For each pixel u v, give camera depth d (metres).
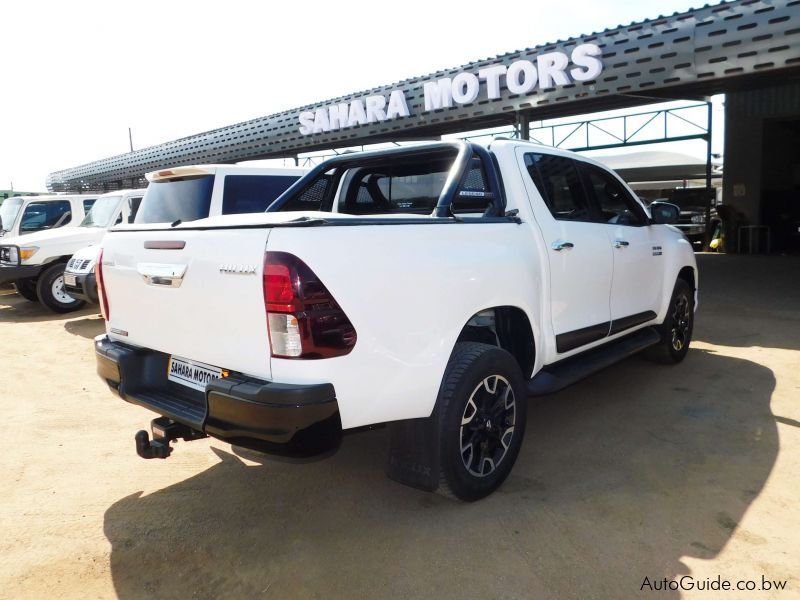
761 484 3.32
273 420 2.41
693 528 2.90
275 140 16.78
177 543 2.93
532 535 2.88
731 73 8.80
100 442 4.23
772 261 14.73
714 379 5.22
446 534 2.92
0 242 9.97
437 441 2.93
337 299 2.50
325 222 2.56
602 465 3.61
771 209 17.56
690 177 21.17
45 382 5.74
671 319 5.37
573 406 4.65
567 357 4.02
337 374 2.50
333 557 2.77
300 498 3.33
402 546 2.83
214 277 2.65
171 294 2.88
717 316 8.05
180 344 2.90
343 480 3.54
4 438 4.31
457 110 12.08
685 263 5.49
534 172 3.89
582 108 13.37
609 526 2.94
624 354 4.50
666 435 4.04
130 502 3.34
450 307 2.93
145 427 4.52
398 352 2.71
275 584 2.59
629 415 4.43
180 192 6.55
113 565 2.76
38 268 9.55
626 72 9.73
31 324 8.98
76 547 2.91
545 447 3.90
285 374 2.46
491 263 3.19
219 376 2.79
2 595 2.56
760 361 5.75
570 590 2.49
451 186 3.26
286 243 2.44
